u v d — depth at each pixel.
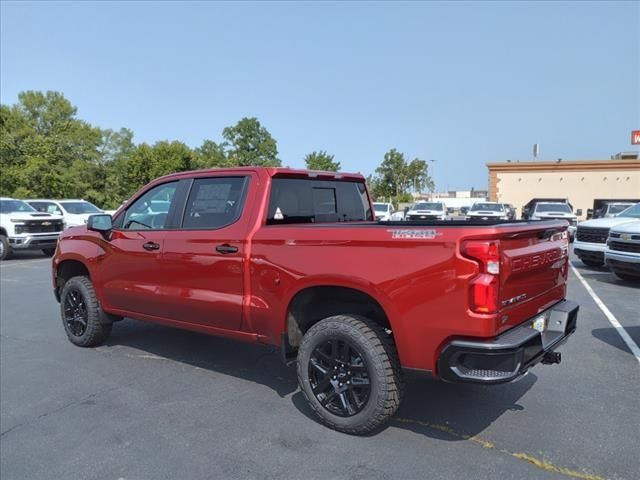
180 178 5.08
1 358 5.84
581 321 6.96
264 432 3.88
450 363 3.30
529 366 3.44
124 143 75.50
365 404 3.64
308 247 3.91
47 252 17.52
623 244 9.69
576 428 3.82
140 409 4.38
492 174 41.34
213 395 4.64
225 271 4.44
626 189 38.50
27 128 52.38
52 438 3.90
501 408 4.19
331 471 3.32
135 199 5.48
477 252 3.19
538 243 3.80
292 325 4.14
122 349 6.07
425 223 4.05
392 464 3.37
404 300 3.44
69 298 6.20
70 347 6.22
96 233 5.80
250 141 70.50
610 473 3.21
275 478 3.26
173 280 4.88
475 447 3.56
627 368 5.09
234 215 4.52
